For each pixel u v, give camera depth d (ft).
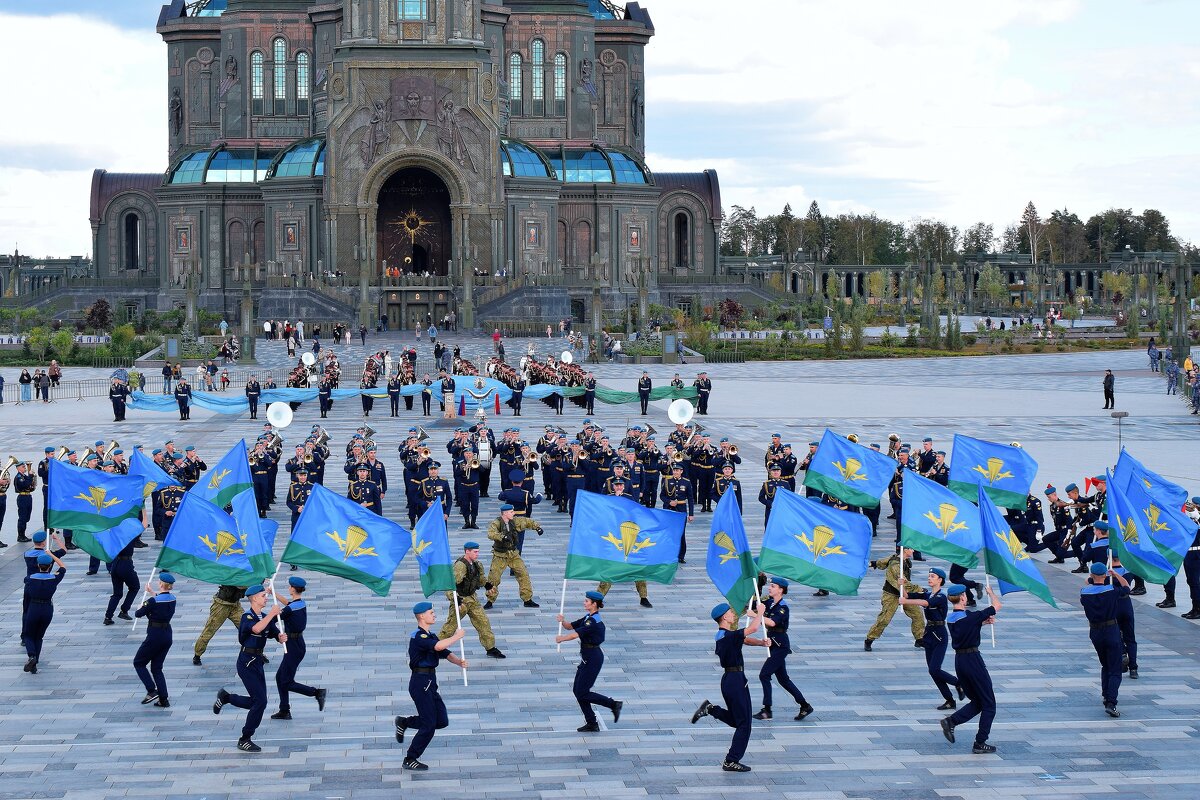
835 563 92.58
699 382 242.17
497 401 245.65
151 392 303.68
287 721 81.35
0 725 80.38
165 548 88.89
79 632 101.19
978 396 281.74
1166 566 95.76
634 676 90.12
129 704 84.33
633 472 142.72
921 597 86.84
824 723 81.30
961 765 74.33
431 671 73.97
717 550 83.05
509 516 107.76
